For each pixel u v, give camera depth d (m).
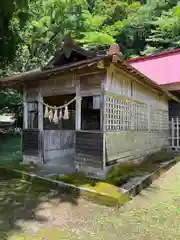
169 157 7.87
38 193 4.44
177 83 9.91
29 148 6.67
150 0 18.72
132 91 6.34
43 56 14.98
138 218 3.38
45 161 6.95
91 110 9.67
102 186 4.30
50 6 14.48
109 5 20.98
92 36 16.14
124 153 5.84
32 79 5.87
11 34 7.85
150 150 7.93
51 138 7.52
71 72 5.26
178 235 2.89
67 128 9.11
